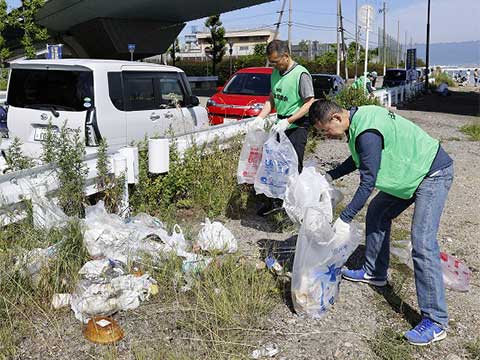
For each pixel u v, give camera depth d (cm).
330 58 5441
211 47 4650
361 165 330
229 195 582
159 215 533
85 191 475
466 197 704
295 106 513
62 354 301
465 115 1808
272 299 371
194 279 378
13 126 646
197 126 798
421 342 324
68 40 3994
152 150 533
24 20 3297
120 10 3005
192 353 302
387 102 2073
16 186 404
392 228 554
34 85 632
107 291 344
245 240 490
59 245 373
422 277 329
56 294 349
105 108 612
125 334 322
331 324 347
